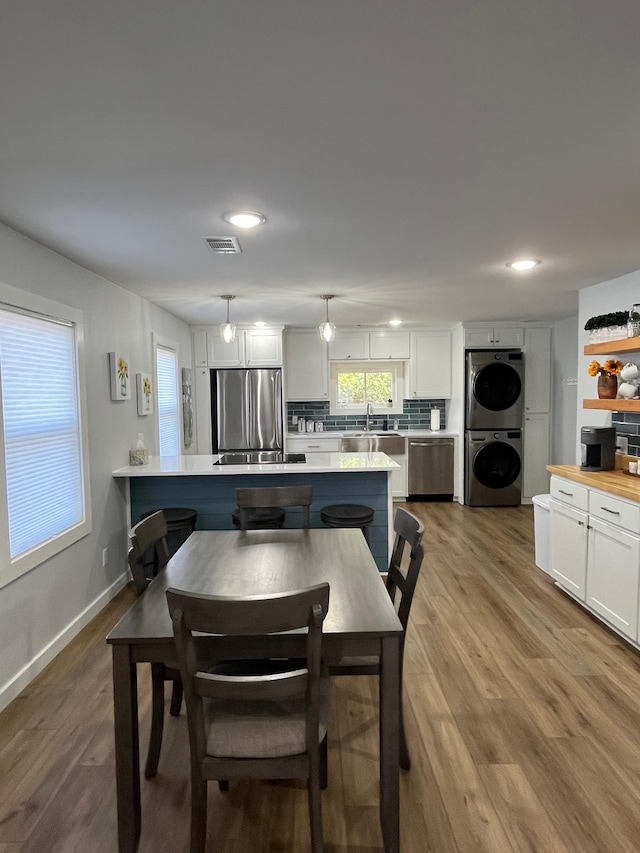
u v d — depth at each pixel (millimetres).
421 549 1902
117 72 1319
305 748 1489
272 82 1377
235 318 5535
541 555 4094
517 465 6246
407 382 6914
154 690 1962
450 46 1245
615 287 3811
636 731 2172
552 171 1968
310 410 7051
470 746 2088
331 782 1918
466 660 2754
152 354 4605
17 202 2188
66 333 3096
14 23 1136
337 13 1130
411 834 1676
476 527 5355
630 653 2816
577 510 3348
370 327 6602
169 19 1135
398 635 1546
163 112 1516
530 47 1254
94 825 1731
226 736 1511
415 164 1895
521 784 1885
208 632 1398
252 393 5988
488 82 1398
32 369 2729
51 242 2758
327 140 1703
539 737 2139
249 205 2275
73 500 3137
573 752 2049
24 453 2633
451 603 3482
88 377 3342
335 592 1856
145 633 1563
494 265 3389
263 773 1473
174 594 1388
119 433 3828
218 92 1418
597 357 4047
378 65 1312
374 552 4086
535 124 1624
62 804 1820
